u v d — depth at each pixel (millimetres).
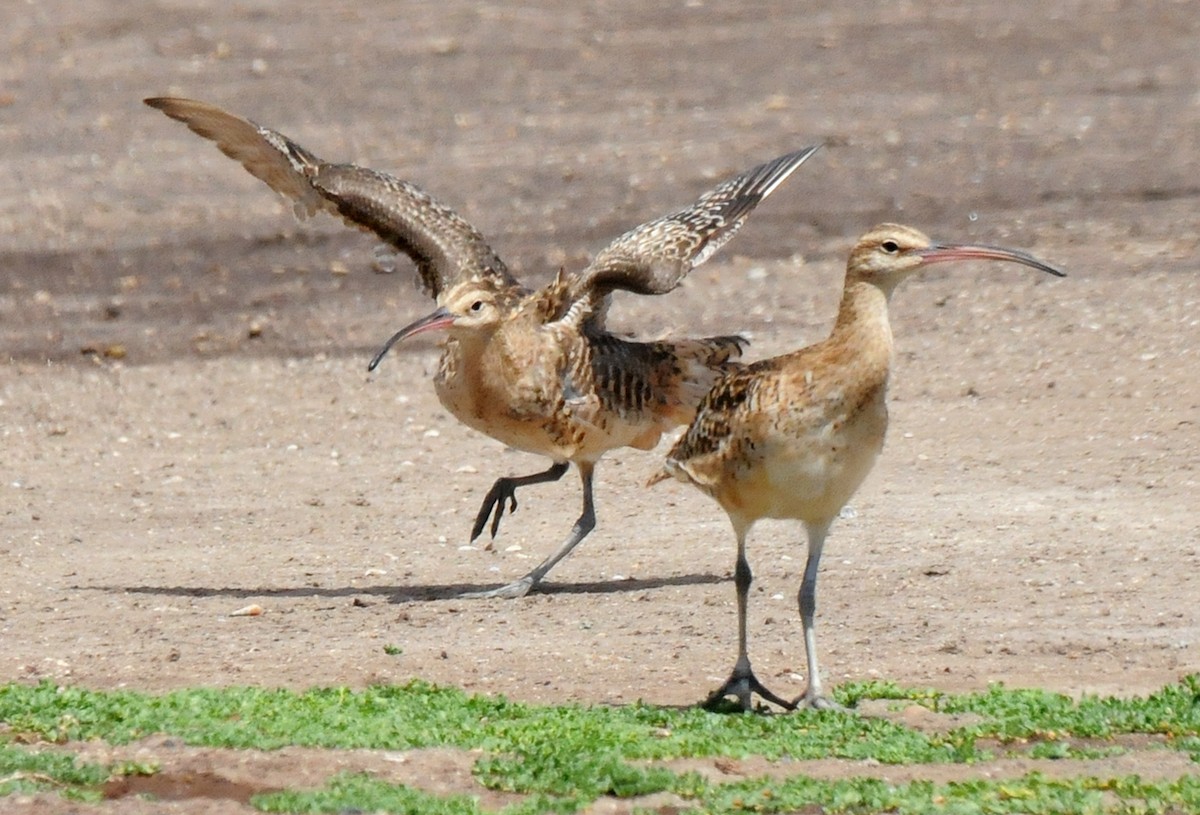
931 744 10062
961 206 26703
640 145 30922
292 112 34125
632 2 43719
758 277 24016
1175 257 23656
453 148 31188
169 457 18359
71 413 20000
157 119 33969
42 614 13367
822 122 32062
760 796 9148
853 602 13336
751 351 20922
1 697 10703
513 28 41125
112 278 25219
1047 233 25203
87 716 10414
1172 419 17812
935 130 31188
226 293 24453
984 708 10711
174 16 42312
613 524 15859
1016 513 15320
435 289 14750
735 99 34219
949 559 14211
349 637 12742
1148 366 19516
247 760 9742
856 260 10617
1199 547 14227
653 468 17484
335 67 37562
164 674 11820
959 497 15867
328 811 8977
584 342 13930
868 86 34906
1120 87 34000
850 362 10531
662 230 15055
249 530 15883
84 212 28188
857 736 10234
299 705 10625
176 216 27938
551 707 10828
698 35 39938
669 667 11930
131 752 9875
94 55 38812
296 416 19672
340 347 22219
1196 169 27938
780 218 26594
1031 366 19828
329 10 43125
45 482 17500
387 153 30938
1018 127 31203
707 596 13625
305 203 15438
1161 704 10633
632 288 14539
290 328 23000
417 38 40094
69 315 23750
